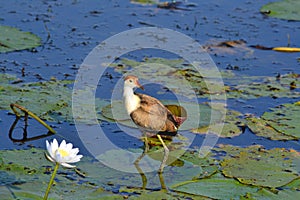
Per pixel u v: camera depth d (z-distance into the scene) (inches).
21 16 674.2
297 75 562.6
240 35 655.1
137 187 381.7
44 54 585.0
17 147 427.8
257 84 540.7
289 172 398.9
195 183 386.3
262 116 474.3
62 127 455.5
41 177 384.8
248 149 431.5
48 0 729.6
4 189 365.7
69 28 650.8
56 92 503.8
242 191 374.9
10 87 507.8
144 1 741.3
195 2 747.4
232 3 749.9
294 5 734.5
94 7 714.8
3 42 593.9
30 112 450.6
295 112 479.2
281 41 643.5
